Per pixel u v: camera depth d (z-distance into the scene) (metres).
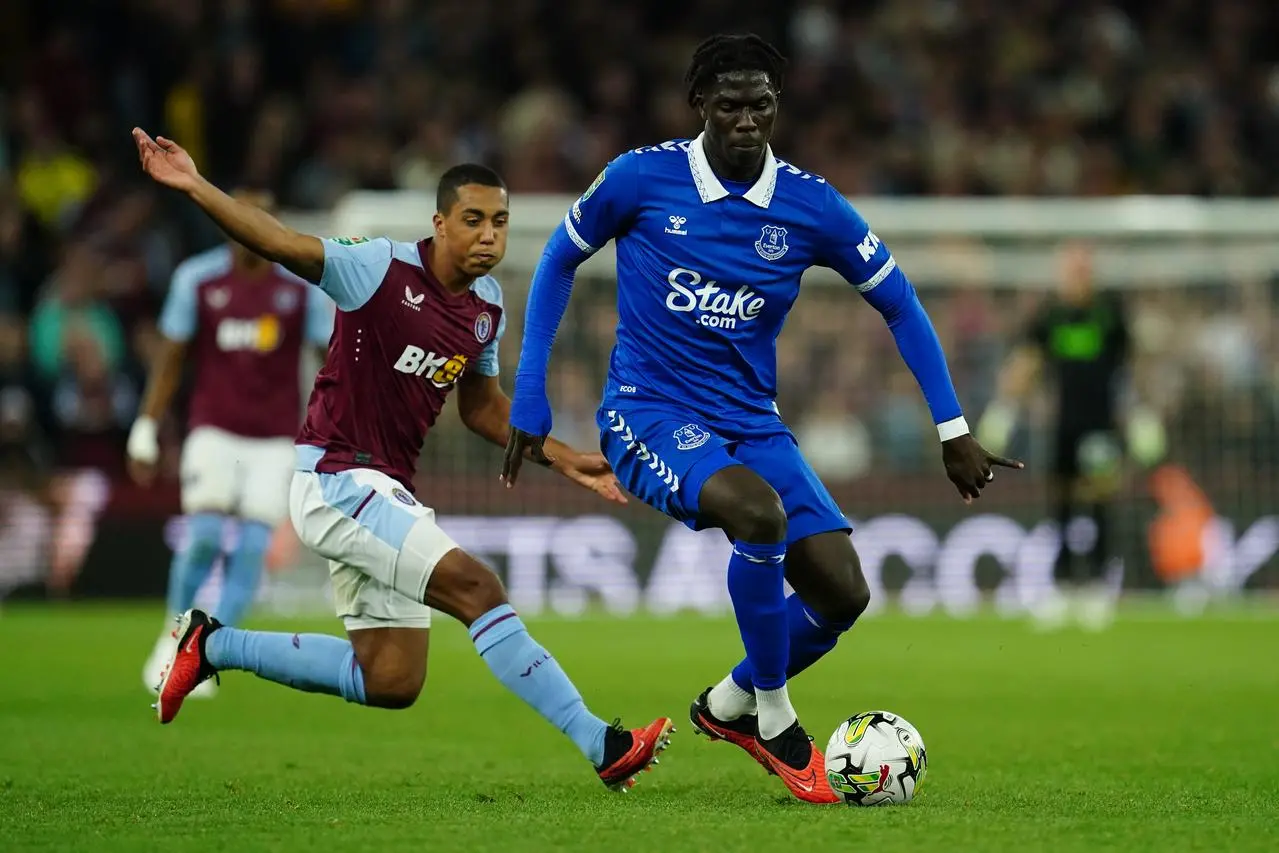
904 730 18.30
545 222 57.19
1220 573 57.19
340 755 22.98
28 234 61.12
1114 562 56.78
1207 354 59.53
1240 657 38.62
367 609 19.75
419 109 70.31
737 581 18.27
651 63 74.94
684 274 19.19
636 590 54.88
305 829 16.28
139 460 31.00
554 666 18.77
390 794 19.12
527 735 25.39
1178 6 81.00
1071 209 58.78
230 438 30.53
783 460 19.33
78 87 66.75
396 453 20.02
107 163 65.88
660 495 18.97
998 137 74.12
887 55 77.31
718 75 18.69
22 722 26.61
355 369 19.52
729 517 18.06
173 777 20.64
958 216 58.91
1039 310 48.22
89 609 52.09
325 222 59.22
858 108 74.44
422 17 74.00
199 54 68.75
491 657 18.70
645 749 18.44
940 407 19.64
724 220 19.09
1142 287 60.22
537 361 19.53
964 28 78.25
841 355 60.44
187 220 64.44
